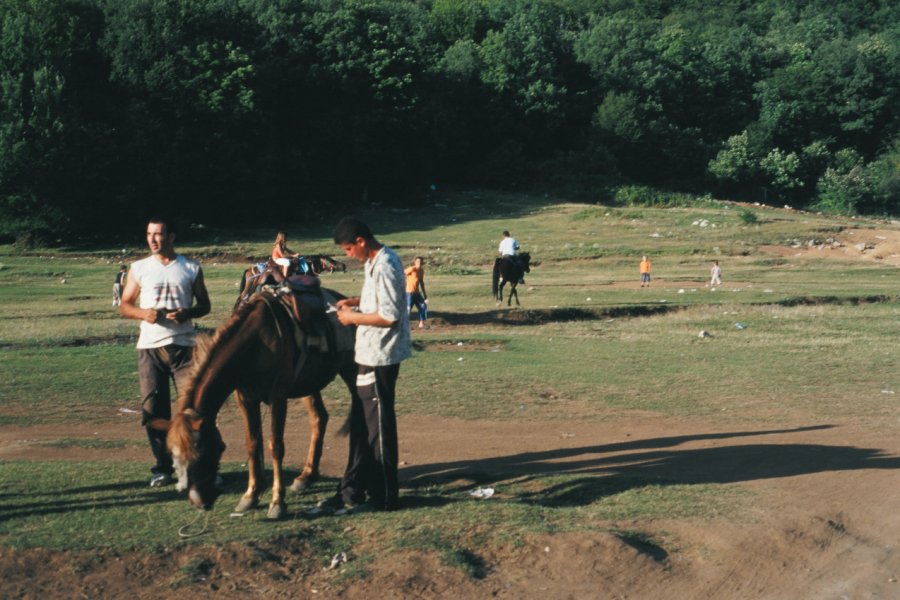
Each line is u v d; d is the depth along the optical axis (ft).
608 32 290.56
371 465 22.98
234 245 159.02
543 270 136.77
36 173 151.02
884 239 163.43
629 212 190.70
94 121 164.96
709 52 306.55
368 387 22.91
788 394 44.88
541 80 264.11
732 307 87.04
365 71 213.05
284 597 17.90
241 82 178.40
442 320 77.56
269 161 181.88
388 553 19.53
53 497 23.31
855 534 22.65
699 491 25.29
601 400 42.98
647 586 19.04
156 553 19.15
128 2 173.37
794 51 313.73
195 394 20.33
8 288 107.86
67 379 46.16
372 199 220.64
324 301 24.98
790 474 28.07
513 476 27.02
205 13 181.88
